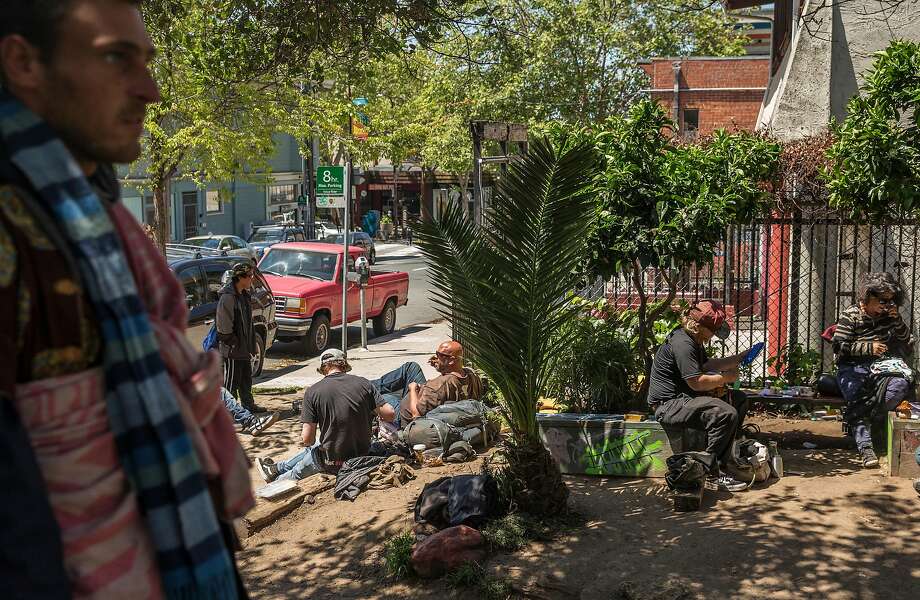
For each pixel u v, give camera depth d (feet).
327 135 64.69
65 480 3.64
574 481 24.04
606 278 27.32
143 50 3.89
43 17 3.63
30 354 3.57
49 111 3.74
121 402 3.75
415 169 172.86
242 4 28.17
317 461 26.40
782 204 30.76
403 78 86.07
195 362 4.11
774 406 30.48
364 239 119.65
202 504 3.87
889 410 24.30
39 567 3.35
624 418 24.76
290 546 21.59
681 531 19.88
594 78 89.86
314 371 47.65
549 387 27.02
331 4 26.78
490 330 19.99
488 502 20.63
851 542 18.90
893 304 25.29
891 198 26.32
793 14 38.04
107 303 3.70
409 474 25.70
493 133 33.94
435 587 18.58
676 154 27.30
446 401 29.37
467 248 19.72
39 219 3.59
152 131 53.01
